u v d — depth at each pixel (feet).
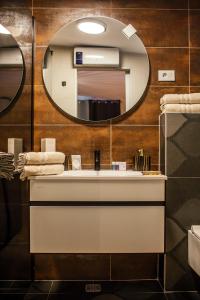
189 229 5.21
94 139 6.13
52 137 6.10
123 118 6.12
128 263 6.00
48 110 6.11
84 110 6.10
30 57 6.07
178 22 6.12
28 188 5.17
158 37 6.15
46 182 4.96
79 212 4.96
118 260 5.99
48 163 5.14
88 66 6.14
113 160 6.10
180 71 6.11
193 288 5.28
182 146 5.25
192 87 6.11
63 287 5.63
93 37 6.14
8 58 6.01
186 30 6.13
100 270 5.97
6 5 6.01
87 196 4.96
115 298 5.18
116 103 6.11
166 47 6.13
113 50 6.14
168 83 6.11
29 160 4.91
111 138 6.13
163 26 6.12
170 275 5.27
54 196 4.96
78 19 6.13
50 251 4.96
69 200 4.97
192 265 4.94
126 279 5.98
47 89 6.09
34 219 4.96
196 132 5.26
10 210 5.64
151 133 6.13
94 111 6.10
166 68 6.11
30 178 4.91
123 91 6.12
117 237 4.97
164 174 5.37
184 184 5.23
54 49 6.12
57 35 6.11
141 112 6.13
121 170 5.99
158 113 6.11
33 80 6.10
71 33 6.14
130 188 4.98
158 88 6.11
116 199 4.97
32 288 5.57
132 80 6.14
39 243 4.96
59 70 6.12
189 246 5.09
